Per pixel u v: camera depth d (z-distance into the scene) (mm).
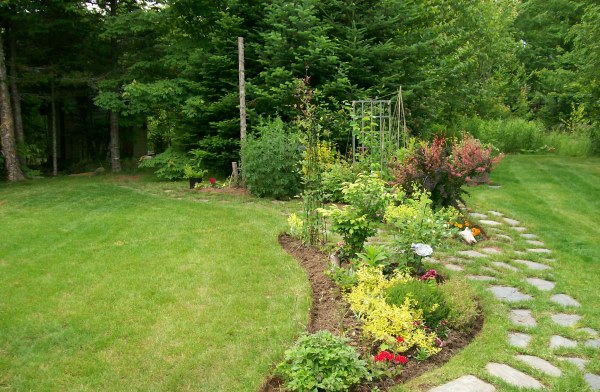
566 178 13125
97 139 19047
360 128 11312
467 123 20016
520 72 25922
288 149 10234
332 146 11703
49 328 4289
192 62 13281
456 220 7609
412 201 6039
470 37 19953
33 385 3463
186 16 14578
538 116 26328
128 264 5969
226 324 4324
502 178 13180
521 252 6750
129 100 13789
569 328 4359
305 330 4148
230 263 5945
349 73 12523
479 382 3383
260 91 11656
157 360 3758
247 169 10508
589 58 16062
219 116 13234
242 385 3402
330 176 9484
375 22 12641
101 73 15250
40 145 19516
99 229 7727
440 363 3746
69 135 18719
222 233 7336
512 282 5473
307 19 11688
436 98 16578
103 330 4250
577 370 3660
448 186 7605
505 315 4613
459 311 4328
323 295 4941
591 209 9609
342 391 3240
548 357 3855
